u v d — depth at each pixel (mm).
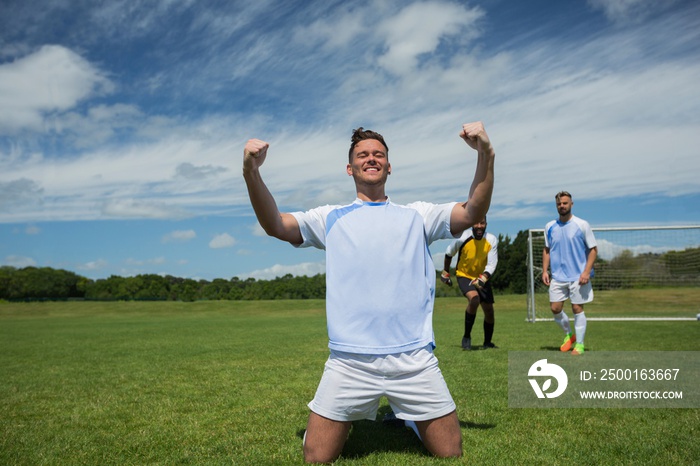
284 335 11750
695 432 3400
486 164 2801
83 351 9133
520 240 32562
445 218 3123
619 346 7801
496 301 24859
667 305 16984
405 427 3686
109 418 4082
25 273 52719
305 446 2908
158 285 54031
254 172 2795
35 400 4828
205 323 18203
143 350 9016
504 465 2754
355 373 2840
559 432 3434
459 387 4891
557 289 7375
